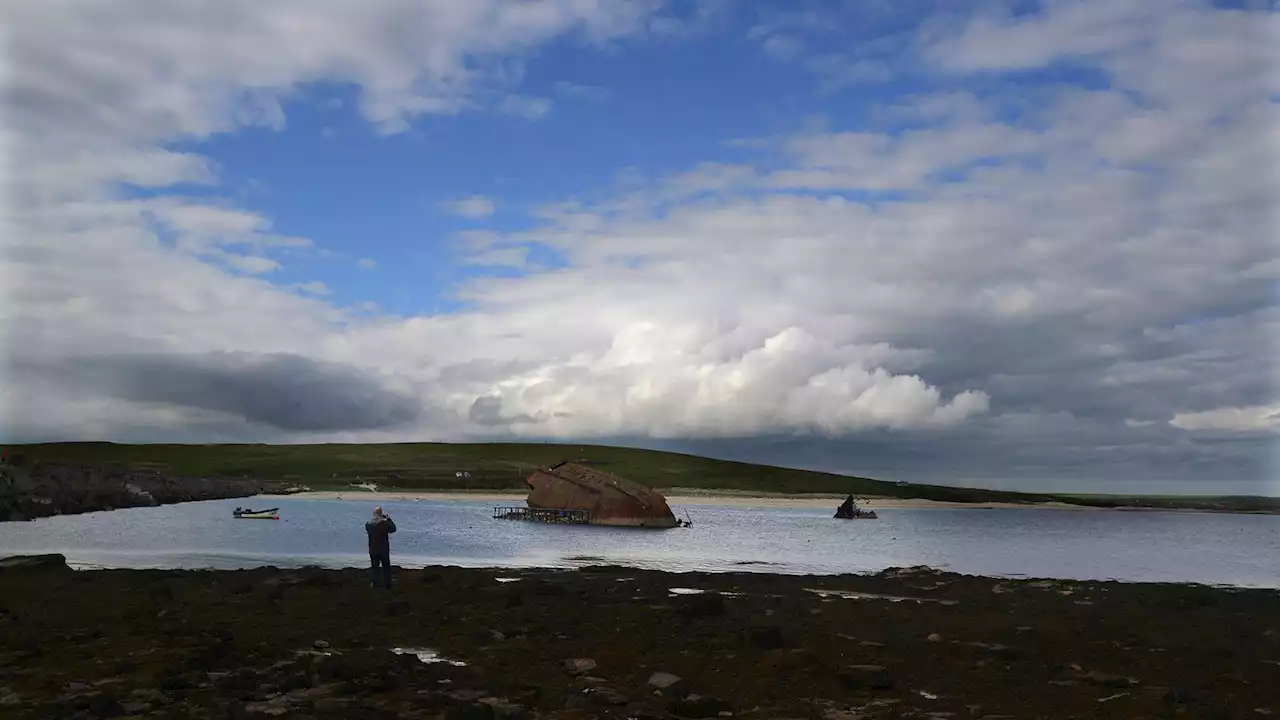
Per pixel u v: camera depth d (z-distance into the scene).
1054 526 175.38
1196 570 68.94
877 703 18.27
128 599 30.09
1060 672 22.12
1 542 60.84
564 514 119.69
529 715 16.00
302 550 58.69
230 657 20.05
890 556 75.69
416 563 53.38
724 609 30.33
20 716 14.54
